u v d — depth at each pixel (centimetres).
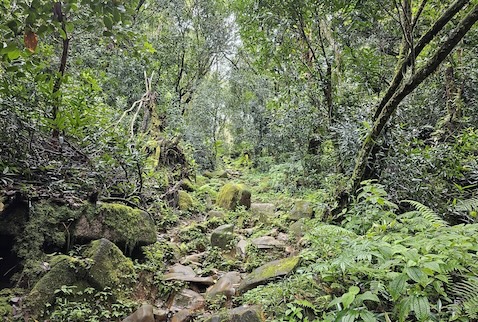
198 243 431
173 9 1112
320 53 568
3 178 273
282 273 292
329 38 573
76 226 313
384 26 528
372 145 368
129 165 388
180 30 1165
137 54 297
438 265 201
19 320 235
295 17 475
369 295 207
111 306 277
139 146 527
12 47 191
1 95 278
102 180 362
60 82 312
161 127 835
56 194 313
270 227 483
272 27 488
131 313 279
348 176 405
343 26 480
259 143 1121
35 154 304
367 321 196
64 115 326
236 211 573
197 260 394
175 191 612
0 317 229
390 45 584
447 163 373
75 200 327
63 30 218
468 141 397
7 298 247
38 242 286
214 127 1158
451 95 508
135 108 850
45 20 187
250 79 1204
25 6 180
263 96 1123
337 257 251
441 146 393
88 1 189
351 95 551
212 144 1106
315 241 289
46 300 252
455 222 349
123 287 296
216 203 649
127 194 415
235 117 1254
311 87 571
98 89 387
